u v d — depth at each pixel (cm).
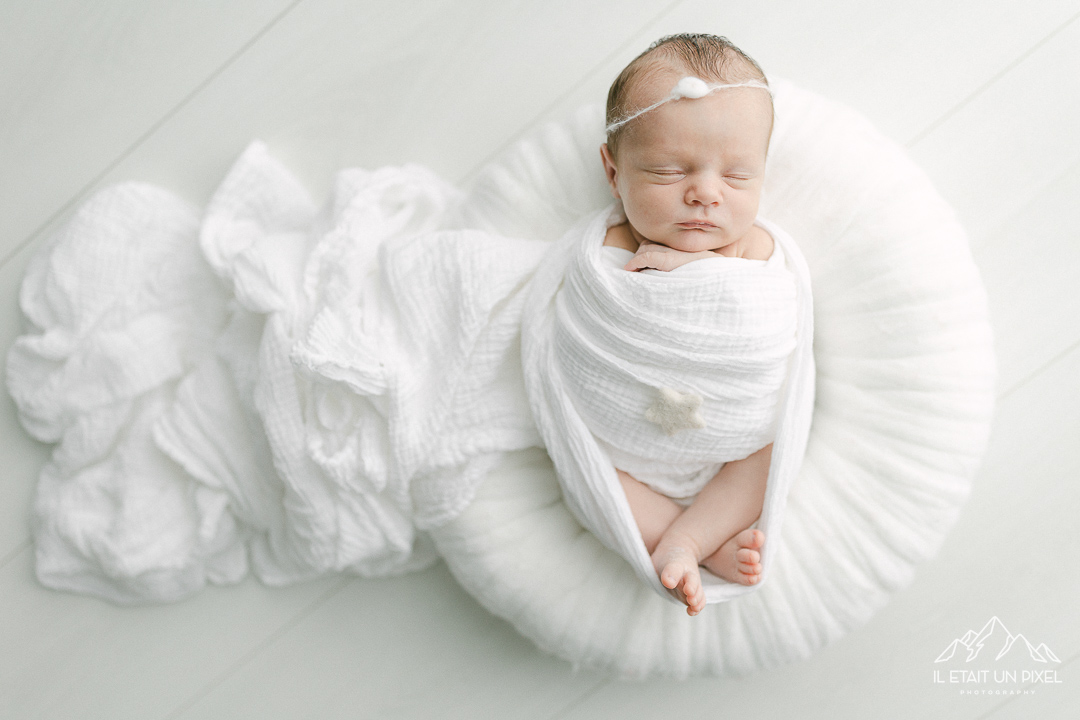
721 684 115
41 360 111
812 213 92
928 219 91
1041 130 109
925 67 109
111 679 116
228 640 116
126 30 112
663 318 81
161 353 107
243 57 113
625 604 93
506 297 93
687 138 80
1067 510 112
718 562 87
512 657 115
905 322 88
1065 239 110
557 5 111
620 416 86
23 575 115
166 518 108
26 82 113
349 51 113
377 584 115
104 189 112
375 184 100
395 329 92
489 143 114
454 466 92
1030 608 113
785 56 111
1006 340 111
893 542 89
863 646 115
